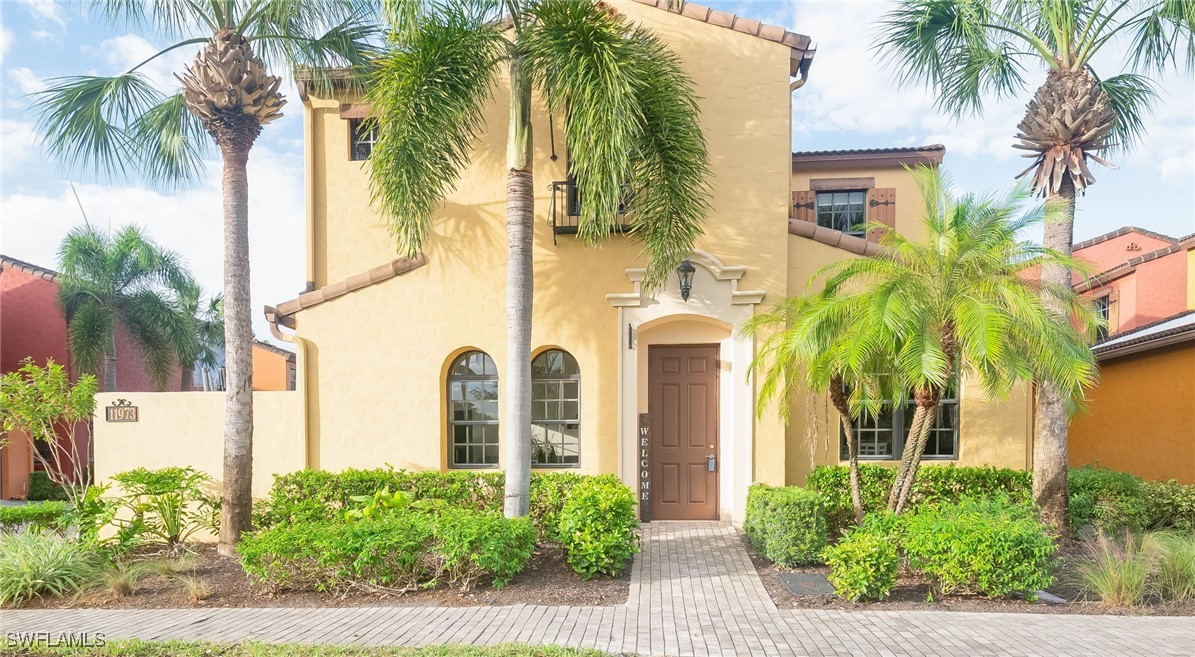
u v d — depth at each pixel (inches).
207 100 315.6
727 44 370.6
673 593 249.1
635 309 366.9
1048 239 327.6
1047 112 319.6
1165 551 261.7
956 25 338.6
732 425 366.9
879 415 371.9
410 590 252.1
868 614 225.5
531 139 311.1
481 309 373.1
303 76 370.0
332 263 402.9
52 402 340.2
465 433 381.4
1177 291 576.7
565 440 377.7
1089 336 299.0
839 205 515.5
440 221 376.5
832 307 266.8
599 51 268.7
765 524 289.9
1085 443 503.5
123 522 328.2
